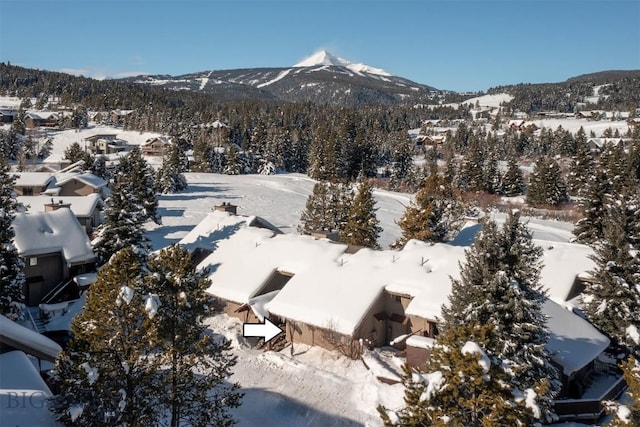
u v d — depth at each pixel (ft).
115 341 49.29
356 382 82.79
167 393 54.44
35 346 57.57
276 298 98.78
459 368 43.06
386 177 391.45
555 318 85.71
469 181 306.76
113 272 52.75
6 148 388.98
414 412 45.83
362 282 97.60
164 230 186.09
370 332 93.71
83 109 584.40
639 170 272.10
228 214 143.02
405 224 142.10
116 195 128.36
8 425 43.88
